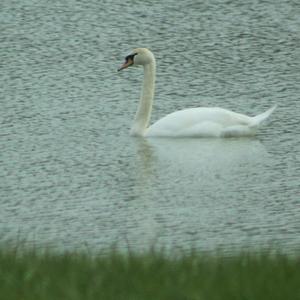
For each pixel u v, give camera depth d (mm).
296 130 26078
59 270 14039
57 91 28859
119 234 19000
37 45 32594
